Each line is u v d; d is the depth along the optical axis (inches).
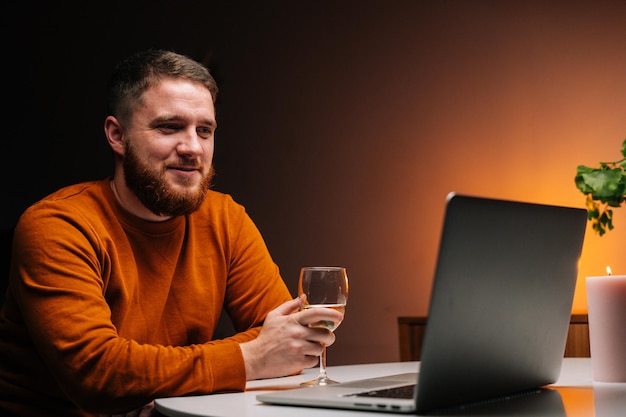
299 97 142.3
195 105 63.5
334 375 57.3
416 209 137.1
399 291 136.9
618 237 126.5
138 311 64.0
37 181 141.6
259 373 50.9
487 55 135.4
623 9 129.6
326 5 142.0
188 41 144.9
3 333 61.9
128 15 144.4
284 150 142.3
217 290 69.7
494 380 40.9
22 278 55.2
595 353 51.0
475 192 135.0
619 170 61.3
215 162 144.3
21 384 60.7
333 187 140.3
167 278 65.6
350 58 140.9
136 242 64.3
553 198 131.6
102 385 48.9
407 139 138.1
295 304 53.6
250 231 73.4
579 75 131.3
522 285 40.9
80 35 144.0
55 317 52.1
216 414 37.8
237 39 144.3
